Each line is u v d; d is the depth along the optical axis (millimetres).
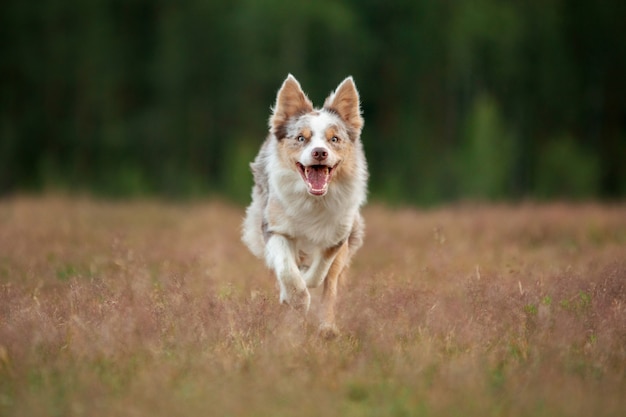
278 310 9117
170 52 47250
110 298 9438
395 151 46469
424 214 22172
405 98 48531
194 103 47281
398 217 20797
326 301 9914
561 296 9781
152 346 8094
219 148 46906
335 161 9594
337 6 45594
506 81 49406
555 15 50219
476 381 7145
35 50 49344
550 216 18984
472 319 8859
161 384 7137
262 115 46031
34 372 7480
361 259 14016
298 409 6781
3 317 9102
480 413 6656
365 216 21062
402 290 9688
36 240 14773
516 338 8562
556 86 50125
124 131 47188
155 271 11844
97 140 47844
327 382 7320
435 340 8352
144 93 50062
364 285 10172
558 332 8266
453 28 47375
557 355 7812
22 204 23734
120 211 23062
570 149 43406
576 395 6906
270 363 7559
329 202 9852
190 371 7547
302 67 45688
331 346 8406
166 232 17594
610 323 8609
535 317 8930
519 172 48344
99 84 48531
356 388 7234
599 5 51531
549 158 43375
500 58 48531
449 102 48219
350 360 7914
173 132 46938
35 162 48375
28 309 8977
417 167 43938
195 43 47312
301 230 9969
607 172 50062
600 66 51812
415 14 47969
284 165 9883
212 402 6836
